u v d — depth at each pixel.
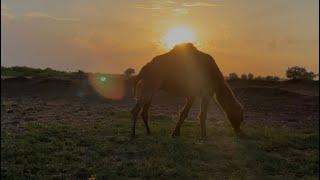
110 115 18.38
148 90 14.13
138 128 15.28
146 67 14.37
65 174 10.55
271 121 17.70
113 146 12.77
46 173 10.61
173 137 13.84
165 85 14.33
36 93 28.36
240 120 14.66
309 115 19.19
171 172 10.59
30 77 35.91
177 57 14.29
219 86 14.60
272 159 11.88
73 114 18.81
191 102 14.28
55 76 36.97
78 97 25.83
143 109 14.38
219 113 19.78
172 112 19.77
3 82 32.50
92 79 31.91
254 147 12.89
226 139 13.85
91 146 12.84
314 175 11.00
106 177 10.27
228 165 11.30
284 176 10.74
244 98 23.91
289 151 12.84
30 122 16.56
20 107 21.36
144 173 10.52
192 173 10.64
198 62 14.38
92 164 11.21
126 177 10.30
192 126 15.92
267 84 30.48
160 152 12.17
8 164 11.19
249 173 10.84
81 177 10.41
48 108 20.98
